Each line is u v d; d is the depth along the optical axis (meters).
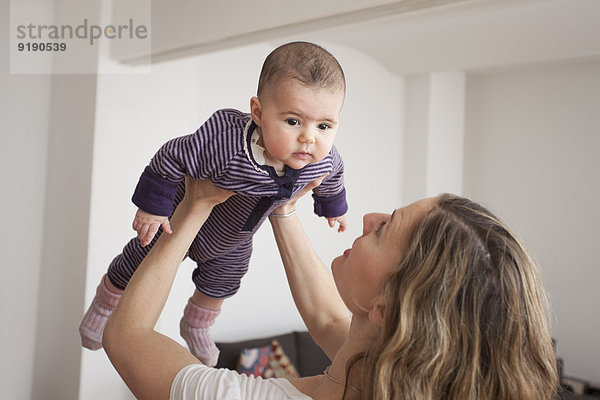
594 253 5.11
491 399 1.02
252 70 4.18
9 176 2.82
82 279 2.72
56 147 2.90
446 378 1.02
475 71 5.50
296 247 1.52
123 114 2.80
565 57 4.78
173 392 1.13
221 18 2.22
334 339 1.46
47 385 2.88
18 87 2.82
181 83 3.03
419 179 5.27
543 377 1.07
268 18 2.05
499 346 1.03
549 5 3.67
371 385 1.07
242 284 4.22
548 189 5.36
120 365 1.23
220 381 1.12
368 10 1.86
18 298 2.88
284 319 4.48
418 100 5.30
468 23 4.03
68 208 2.82
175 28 2.43
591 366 5.10
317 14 1.92
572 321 5.21
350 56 4.88
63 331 2.81
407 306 1.04
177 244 1.29
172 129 3.00
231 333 4.16
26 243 2.90
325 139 1.23
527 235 5.46
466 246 1.07
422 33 4.30
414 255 1.10
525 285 1.07
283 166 1.31
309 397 1.14
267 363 3.84
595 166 5.12
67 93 2.85
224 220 1.47
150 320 1.26
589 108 5.15
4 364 2.86
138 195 1.32
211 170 1.26
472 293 1.04
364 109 5.01
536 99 5.43
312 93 1.18
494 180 5.67
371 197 5.09
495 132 5.67
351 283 1.20
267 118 1.21
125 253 1.65
